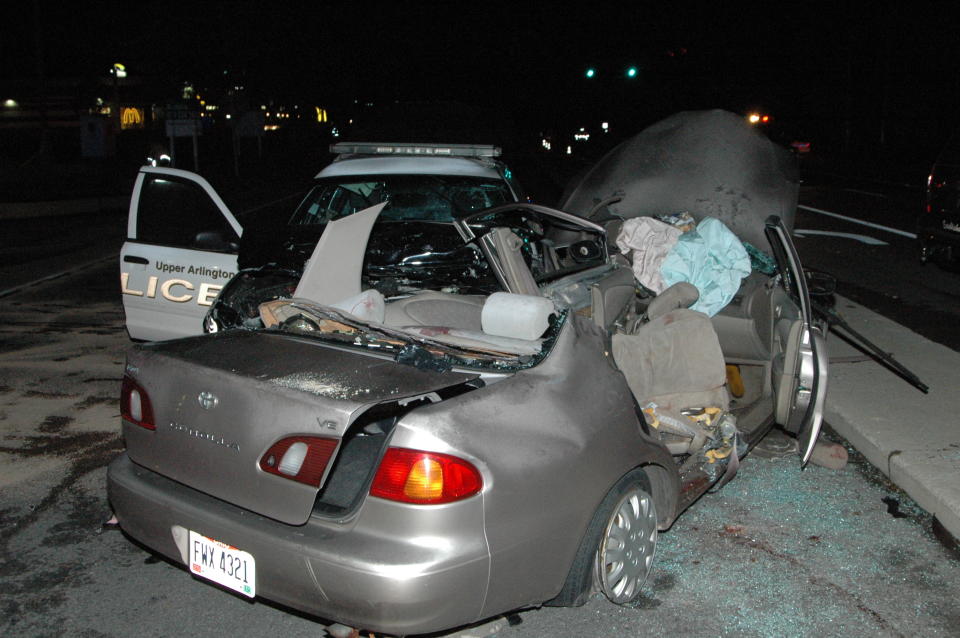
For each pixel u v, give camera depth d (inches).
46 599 143.7
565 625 137.3
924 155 1464.1
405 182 279.1
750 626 138.0
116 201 824.3
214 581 118.8
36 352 293.7
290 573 110.7
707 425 171.8
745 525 173.6
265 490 112.8
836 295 374.9
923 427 211.6
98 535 166.7
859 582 152.0
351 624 110.0
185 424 120.5
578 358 133.2
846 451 206.8
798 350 185.9
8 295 397.4
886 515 178.4
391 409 128.1
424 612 106.7
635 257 221.0
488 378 123.2
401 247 229.8
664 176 248.1
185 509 120.2
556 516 118.8
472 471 109.4
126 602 143.3
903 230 622.2
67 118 1672.0
